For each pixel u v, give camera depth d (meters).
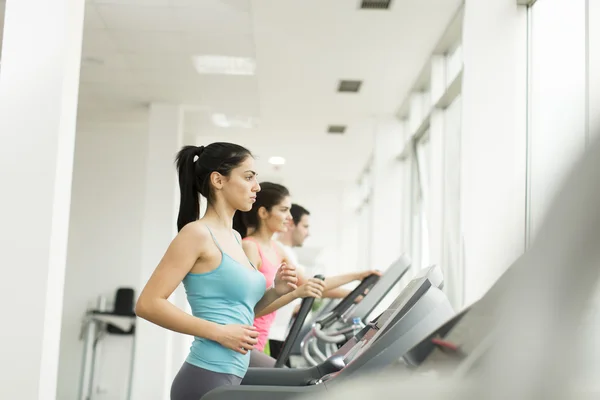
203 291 2.10
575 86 3.19
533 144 3.95
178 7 5.38
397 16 5.25
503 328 0.97
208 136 9.67
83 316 8.41
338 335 3.34
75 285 8.48
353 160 10.75
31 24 3.62
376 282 3.50
